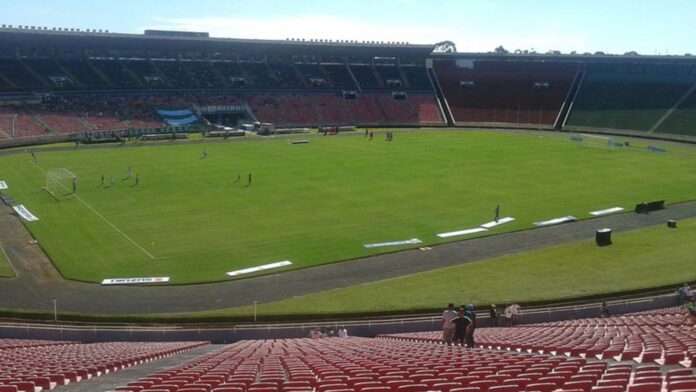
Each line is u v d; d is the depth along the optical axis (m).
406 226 72.25
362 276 56.97
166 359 30.55
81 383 21.16
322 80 183.88
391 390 16.17
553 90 184.25
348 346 31.78
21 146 124.38
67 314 47.44
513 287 53.88
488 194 88.00
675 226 72.56
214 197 84.75
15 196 83.62
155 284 54.62
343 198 84.94
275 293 52.94
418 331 45.66
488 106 182.62
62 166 104.12
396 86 189.50
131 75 162.75
